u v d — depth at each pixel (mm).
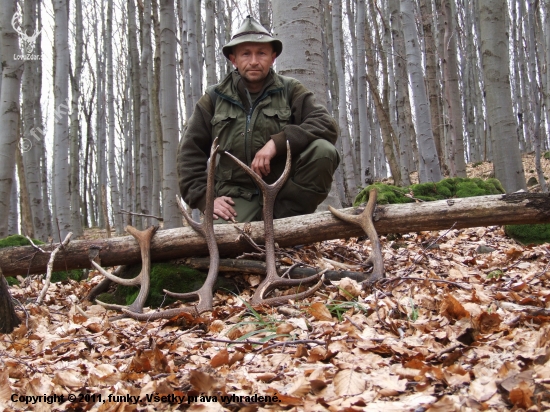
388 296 3105
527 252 4137
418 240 4977
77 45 16422
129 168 19062
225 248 3754
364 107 12383
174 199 7715
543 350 1985
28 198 11430
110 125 16797
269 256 3488
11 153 6746
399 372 2037
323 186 3932
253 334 2666
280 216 3984
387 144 10688
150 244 3768
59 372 2338
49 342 2908
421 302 2900
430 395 1836
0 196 6656
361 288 3209
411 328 2545
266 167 3742
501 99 6898
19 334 3123
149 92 15711
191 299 3590
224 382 2035
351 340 2457
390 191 5855
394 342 2361
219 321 2961
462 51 19484
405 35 8273
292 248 3934
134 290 3846
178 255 3807
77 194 15141
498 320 2396
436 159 8164
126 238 3881
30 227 10344
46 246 4016
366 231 3531
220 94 3961
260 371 2273
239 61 3834
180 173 4055
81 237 15156
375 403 1815
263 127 3877
